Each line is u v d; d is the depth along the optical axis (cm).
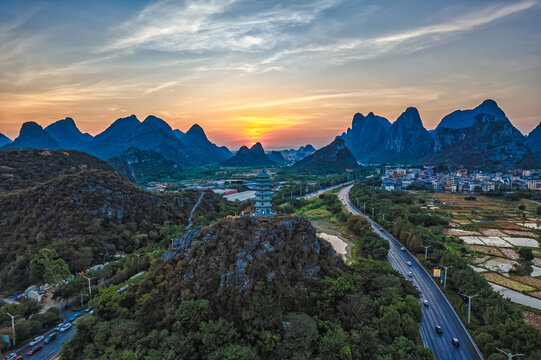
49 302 11088
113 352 7125
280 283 9012
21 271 12538
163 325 8169
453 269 12212
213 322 7900
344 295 9000
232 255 9381
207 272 9194
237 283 8831
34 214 15650
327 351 7169
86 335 7950
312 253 10294
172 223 19288
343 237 18100
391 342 7831
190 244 10300
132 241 16325
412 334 8050
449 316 9612
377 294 9494
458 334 8719
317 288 9331
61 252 13400
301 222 11038
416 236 15325
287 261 9650
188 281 9131
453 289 11438
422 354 7175
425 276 12525
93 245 14700
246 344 7538
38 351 8412
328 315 8469
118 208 17888
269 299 8400
